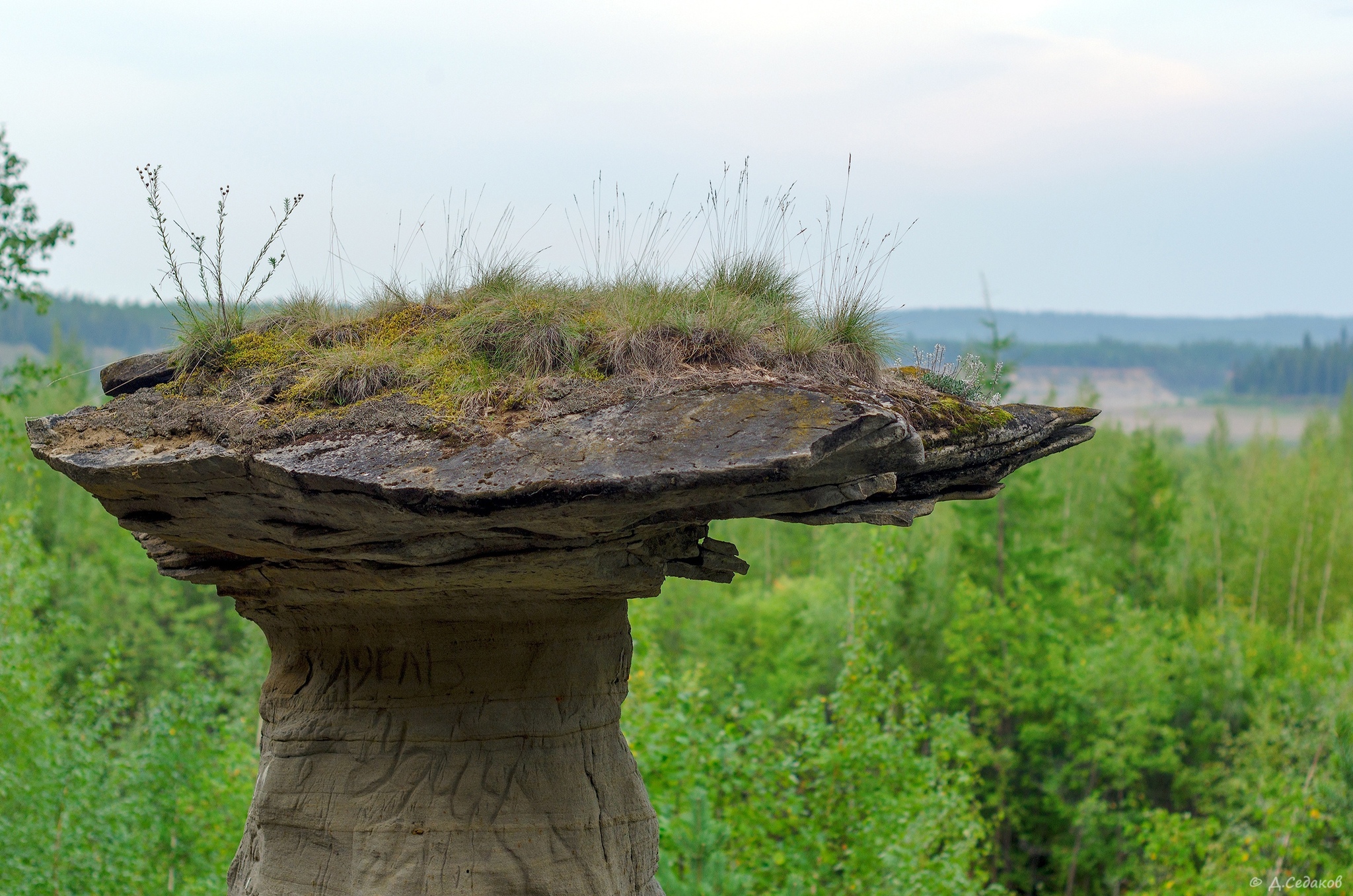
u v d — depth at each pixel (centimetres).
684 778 1313
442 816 616
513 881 615
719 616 3422
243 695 2300
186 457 503
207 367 591
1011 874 2823
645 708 1338
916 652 2939
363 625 640
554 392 530
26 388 1509
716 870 1144
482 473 473
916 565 2773
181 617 3316
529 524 495
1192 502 5069
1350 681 2238
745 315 582
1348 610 3662
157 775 1532
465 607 618
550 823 630
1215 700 2838
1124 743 2608
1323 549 4334
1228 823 2289
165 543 646
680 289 628
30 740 1438
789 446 462
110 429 552
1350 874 1675
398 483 469
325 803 631
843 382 572
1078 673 2706
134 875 1469
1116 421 5709
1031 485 3391
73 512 3525
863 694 1489
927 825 1366
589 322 578
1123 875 2523
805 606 3316
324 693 654
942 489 630
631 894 671
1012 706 2788
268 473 492
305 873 627
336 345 595
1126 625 2886
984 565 3309
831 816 1398
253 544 573
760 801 1334
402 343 587
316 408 541
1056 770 2794
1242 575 4372
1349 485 4866
